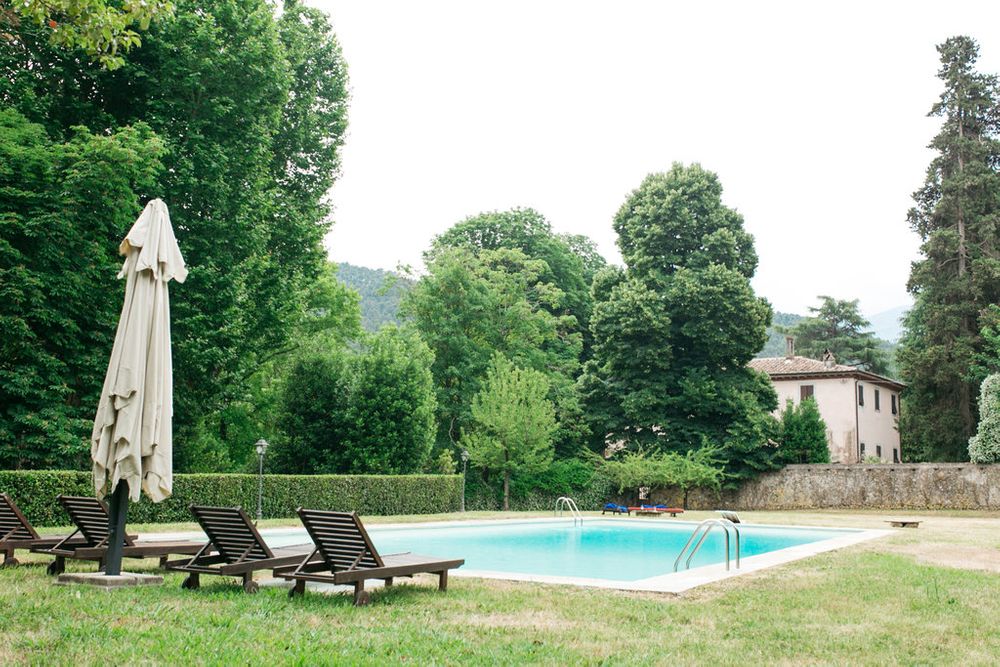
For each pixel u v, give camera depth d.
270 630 6.60
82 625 6.48
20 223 19.05
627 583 10.07
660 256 42.97
